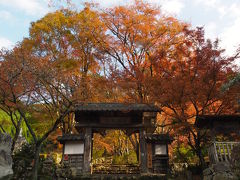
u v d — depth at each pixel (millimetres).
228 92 12586
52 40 20453
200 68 13414
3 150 10219
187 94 13070
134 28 23156
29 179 13742
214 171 10742
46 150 25391
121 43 23469
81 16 22234
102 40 23438
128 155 25688
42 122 24031
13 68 12875
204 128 14438
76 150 16938
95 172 17109
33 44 18859
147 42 22297
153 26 22891
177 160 19875
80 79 16328
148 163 16719
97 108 17188
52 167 15086
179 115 14812
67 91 14773
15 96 13211
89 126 17734
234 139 14258
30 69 13203
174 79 13336
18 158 14648
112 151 30172
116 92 20578
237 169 9367
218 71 13031
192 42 14141
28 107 15008
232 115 13281
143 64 22047
